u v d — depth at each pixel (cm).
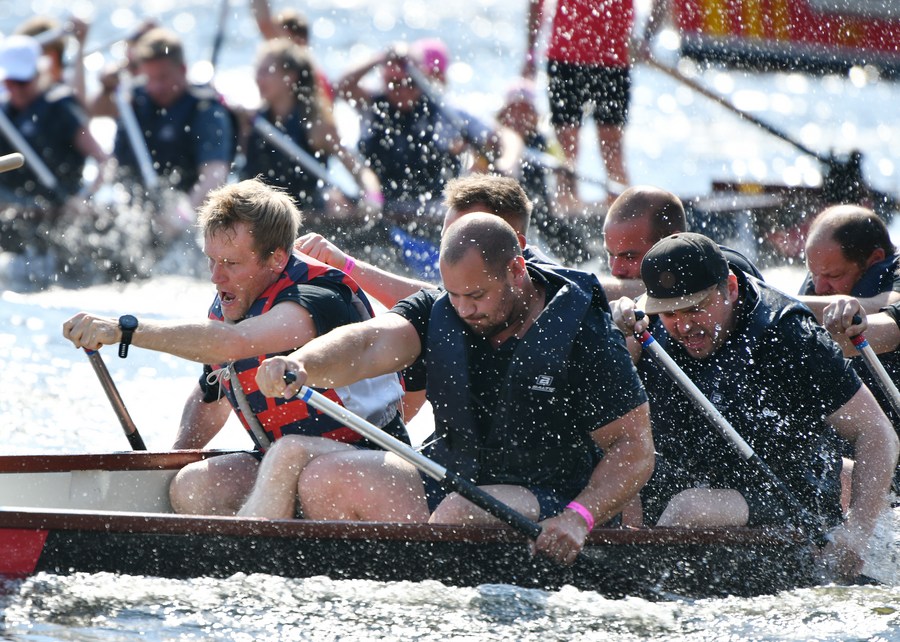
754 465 1570
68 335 1408
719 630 1421
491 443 1476
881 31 4375
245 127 3953
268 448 1600
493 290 1412
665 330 1666
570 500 1499
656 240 1778
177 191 3928
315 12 7850
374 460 1491
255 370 1580
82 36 4419
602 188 4097
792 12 4341
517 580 1453
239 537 1383
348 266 1836
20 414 2283
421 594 1414
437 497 1507
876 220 1881
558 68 4062
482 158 3866
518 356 1439
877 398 1823
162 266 3912
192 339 1450
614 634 1384
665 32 4441
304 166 3844
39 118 4066
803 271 3841
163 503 1672
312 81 3872
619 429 1452
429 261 3744
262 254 1557
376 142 3841
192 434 1777
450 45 6994
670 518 1580
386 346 1463
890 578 1595
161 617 1345
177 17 7375
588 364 1441
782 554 1556
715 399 1620
